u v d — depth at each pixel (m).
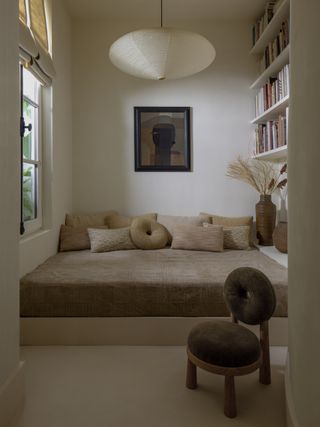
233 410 1.50
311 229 1.16
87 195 3.92
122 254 3.24
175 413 1.53
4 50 1.43
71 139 3.87
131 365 1.96
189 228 3.52
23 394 1.58
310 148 1.19
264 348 1.75
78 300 2.21
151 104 3.90
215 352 1.53
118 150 3.91
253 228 3.91
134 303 2.22
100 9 3.62
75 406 1.57
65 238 3.42
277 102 3.17
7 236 1.46
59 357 2.05
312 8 1.19
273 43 3.31
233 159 3.93
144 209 3.95
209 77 3.91
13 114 1.53
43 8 2.95
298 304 1.33
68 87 3.72
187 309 2.22
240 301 1.82
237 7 3.60
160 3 3.50
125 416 1.50
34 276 2.38
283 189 3.74
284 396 1.65
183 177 3.95
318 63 1.11
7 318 1.45
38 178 3.04
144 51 2.68
